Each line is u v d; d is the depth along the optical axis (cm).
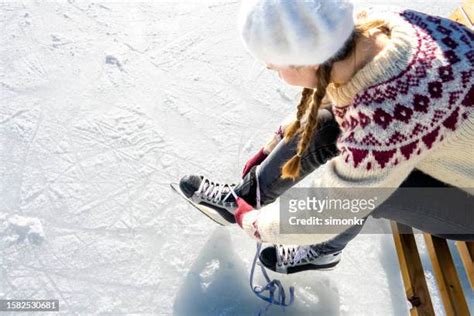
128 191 160
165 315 139
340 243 122
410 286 133
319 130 110
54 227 151
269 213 109
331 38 72
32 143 167
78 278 143
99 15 200
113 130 172
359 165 83
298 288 144
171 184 156
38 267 144
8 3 199
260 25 73
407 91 77
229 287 144
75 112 175
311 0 69
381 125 78
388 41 81
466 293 144
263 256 140
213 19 204
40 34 192
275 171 123
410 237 141
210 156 169
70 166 163
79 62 187
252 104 182
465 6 152
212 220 154
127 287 143
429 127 79
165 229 153
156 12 204
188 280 145
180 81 186
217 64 191
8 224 150
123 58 189
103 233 151
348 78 81
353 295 144
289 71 82
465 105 79
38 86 180
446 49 80
